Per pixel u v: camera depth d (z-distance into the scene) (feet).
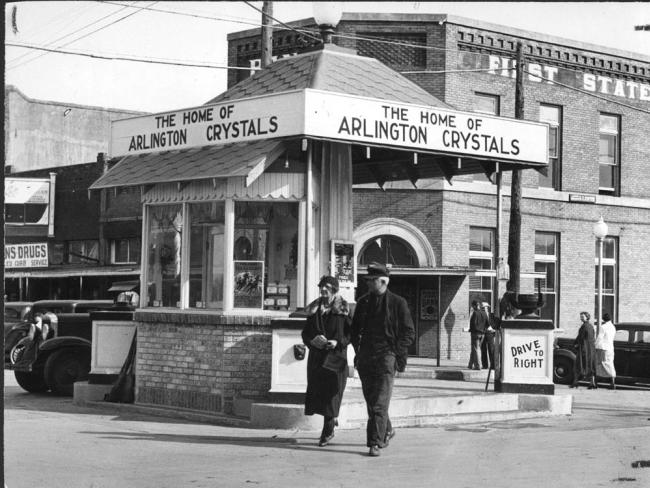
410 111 45.11
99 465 32.27
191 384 46.09
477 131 47.52
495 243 104.94
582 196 112.06
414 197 101.86
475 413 47.80
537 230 109.60
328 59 48.39
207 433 40.32
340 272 48.06
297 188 44.98
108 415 46.75
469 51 104.22
